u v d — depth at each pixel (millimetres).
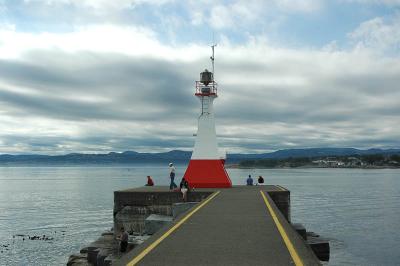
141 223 31391
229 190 33438
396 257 34406
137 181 161375
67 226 51656
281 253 11055
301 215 59406
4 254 37062
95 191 111438
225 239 12875
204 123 37656
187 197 31719
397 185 133375
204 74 37781
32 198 90500
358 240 41281
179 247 11742
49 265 33344
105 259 19953
